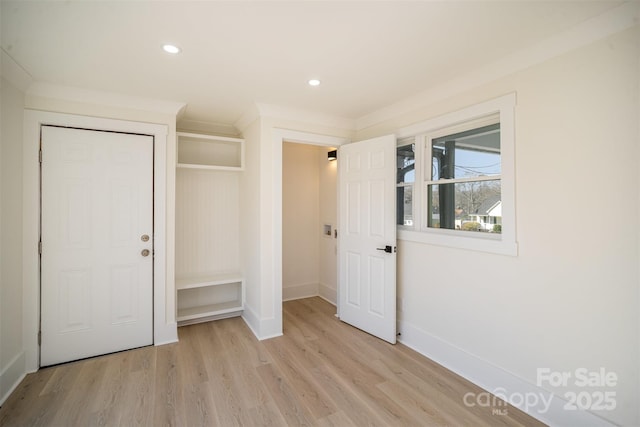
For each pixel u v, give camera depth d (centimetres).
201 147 338
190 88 240
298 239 418
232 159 354
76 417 176
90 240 245
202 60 195
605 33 149
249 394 199
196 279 324
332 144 323
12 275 206
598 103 153
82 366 232
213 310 324
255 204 298
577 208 162
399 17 150
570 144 164
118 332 255
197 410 183
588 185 157
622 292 147
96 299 247
